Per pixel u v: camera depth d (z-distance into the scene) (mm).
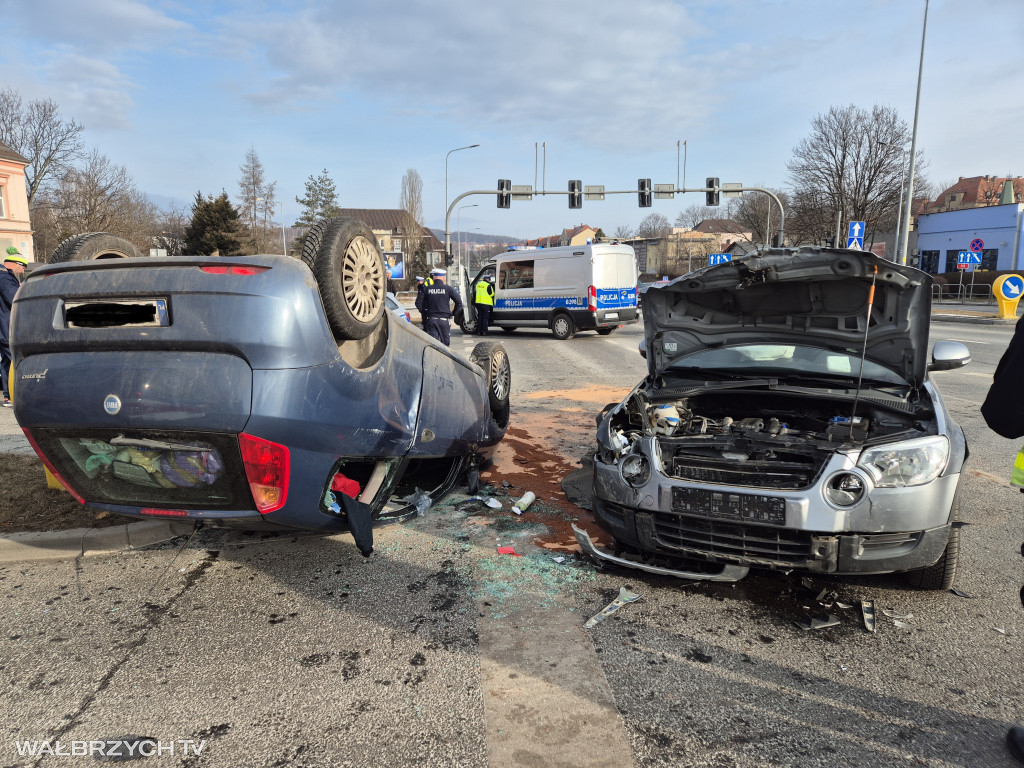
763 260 3773
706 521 3256
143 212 63000
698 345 4617
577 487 5043
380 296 3520
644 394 4312
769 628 3088
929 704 2529
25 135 48938
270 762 2252
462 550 3998
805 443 3395
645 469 3477
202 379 2803
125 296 2826
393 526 4391
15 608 3338
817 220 43625
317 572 3717
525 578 3623
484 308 18078
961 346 4156
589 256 16578
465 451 4785
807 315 4172
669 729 2402
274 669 2789
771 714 2480
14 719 2490
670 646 2947
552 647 2943
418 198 67562
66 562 3879
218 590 3514
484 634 3055
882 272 3568
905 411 3605
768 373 4344
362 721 2457
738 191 25812
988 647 2904
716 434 3820
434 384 4211
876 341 3947
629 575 3645
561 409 8188
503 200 26547
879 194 41156
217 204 52000
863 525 2994
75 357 2895
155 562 3863
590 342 16359
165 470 3033
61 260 3346
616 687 2650
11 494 4672
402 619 3197
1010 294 19828
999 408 2312
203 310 2785
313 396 2996
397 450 3777
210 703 2572
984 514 4512
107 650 2947
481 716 2477
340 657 2877
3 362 8117
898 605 3279
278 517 3129
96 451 3061
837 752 2273
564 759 2248
